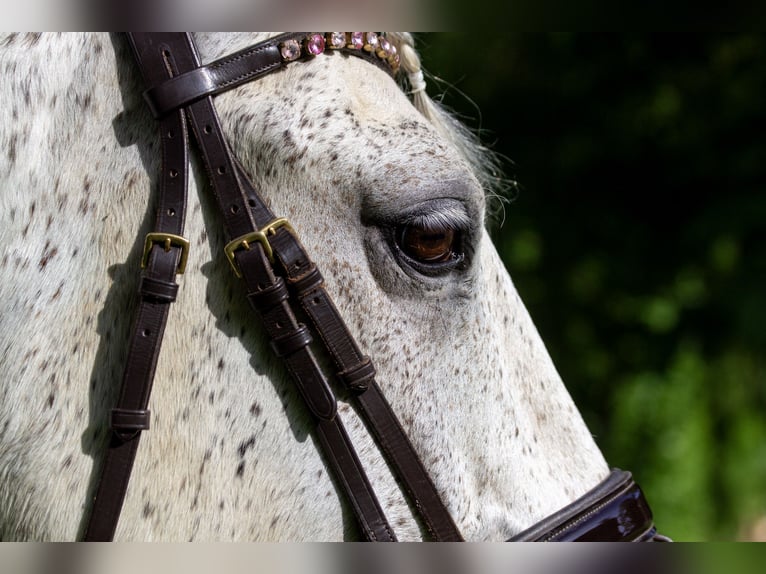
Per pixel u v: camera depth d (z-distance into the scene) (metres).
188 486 2.72
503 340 3.07
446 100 11.98
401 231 2.79
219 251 2.74
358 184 2.74
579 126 12.53
